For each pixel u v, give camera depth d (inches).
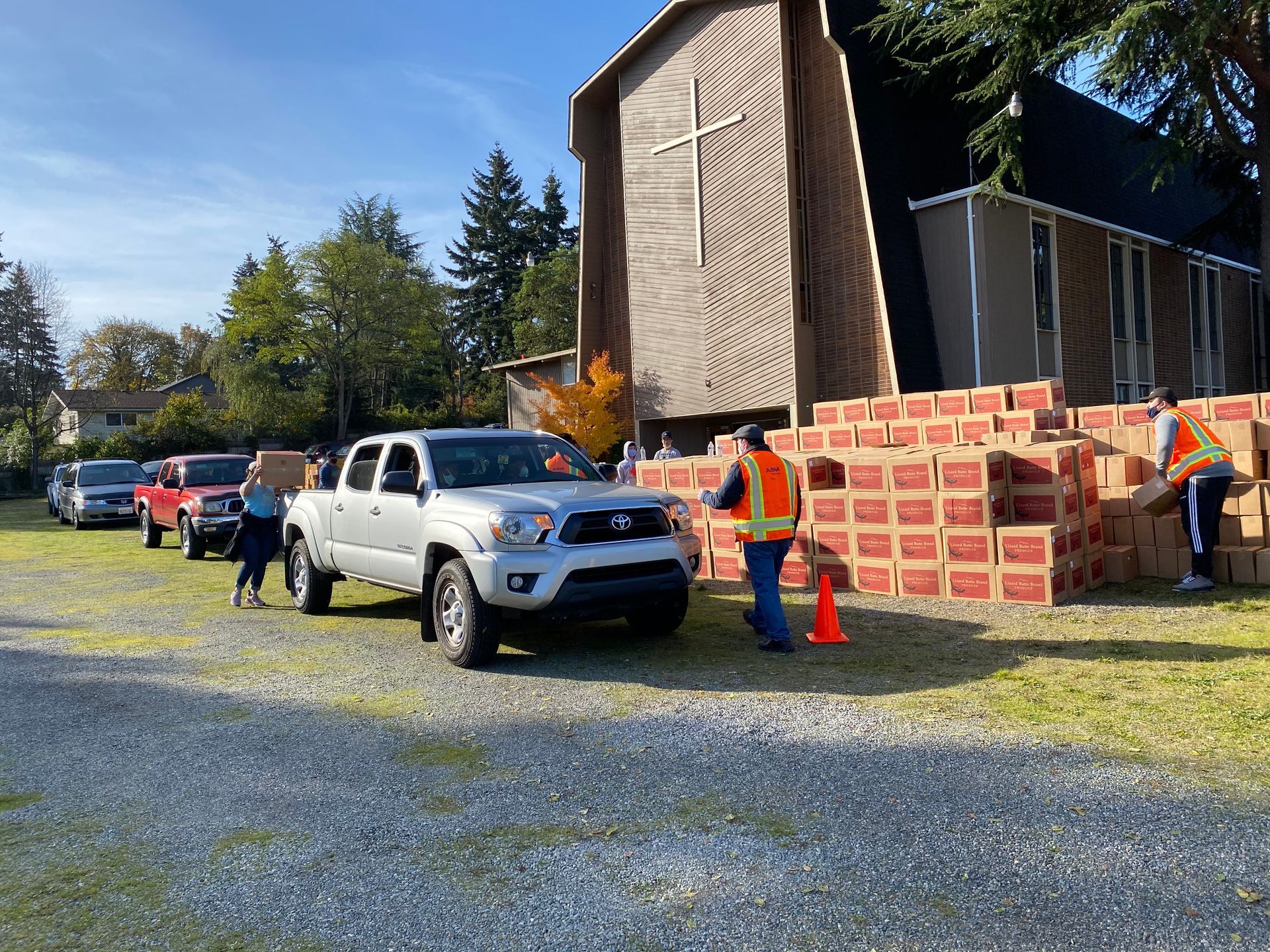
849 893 119.2
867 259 700.7
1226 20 559.8
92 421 2476.6
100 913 124.3
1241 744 167.9
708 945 108.6
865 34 726.5
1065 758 164.1
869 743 178.4
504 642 297.3
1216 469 319.0
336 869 134.8
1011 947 104.5
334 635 321.7
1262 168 637.3
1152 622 279.3
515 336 2220.7
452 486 287.4
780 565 269.4
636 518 262.5
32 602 424.8
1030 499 332.8
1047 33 579.8
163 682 259.3
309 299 1951.3
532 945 111.0
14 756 196.9
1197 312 1048.2
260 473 391.5
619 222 926.4
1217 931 106.1
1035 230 765.3
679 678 240.7
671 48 810.8
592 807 154.3
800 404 715.4
